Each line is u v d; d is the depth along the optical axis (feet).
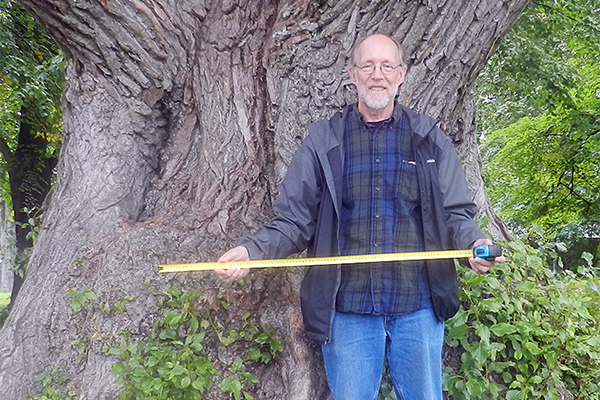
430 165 7.88
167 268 7.32
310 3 10.73
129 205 11.53
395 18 10.52
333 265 7.68
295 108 10.92
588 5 30.91
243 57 11.65
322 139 7.97
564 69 31.22
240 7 11.59
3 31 28.55
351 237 7.78
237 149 11.34
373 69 7.78
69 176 11.79
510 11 10.97
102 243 10.83
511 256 11.55
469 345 9.93
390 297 7.64
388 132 7.98
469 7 10.57
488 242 7.13
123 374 9.22
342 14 10.61
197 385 8.91
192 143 12.28
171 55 11.48
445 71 10.89
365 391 7.83
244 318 9.70
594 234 47.09
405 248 7.72
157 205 11.86
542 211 43.21
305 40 10.87
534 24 29.09
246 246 7.39
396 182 7.80
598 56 35.35
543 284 11.77
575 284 12.37
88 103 11.71
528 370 10.25
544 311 10.93
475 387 9.52
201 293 9.85
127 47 11.09
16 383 10.07
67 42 11.18
